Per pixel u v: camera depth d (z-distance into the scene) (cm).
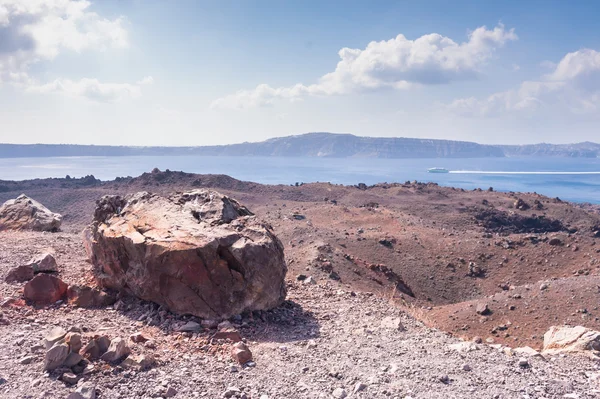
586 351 995
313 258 3606
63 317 1053
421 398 710
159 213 1305
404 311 1452
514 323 3441
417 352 955
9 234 2111
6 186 16588
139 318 1105
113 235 1220
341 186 17650
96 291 1205
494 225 12362
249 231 1241
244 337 1028
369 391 736
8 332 916
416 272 5953
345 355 923
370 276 4191
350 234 7081
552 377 813
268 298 1194
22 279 1287
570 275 5466
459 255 6538
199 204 1360
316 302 1405
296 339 1043
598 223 13112
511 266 6203
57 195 14662
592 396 726
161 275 1124
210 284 1112
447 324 3638
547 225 12988
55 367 740
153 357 844
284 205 11800
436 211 13000
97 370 752
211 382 766
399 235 7319
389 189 17525
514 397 716
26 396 651
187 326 1045
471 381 782
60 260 1542
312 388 754
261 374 815
